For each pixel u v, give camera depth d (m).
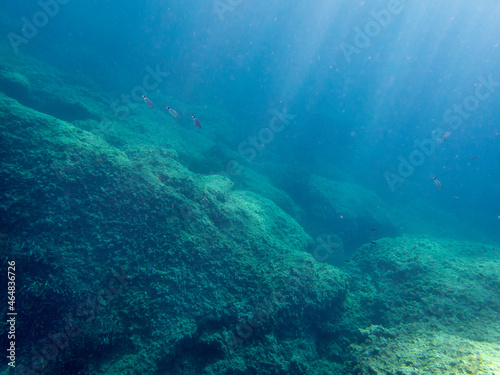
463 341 2.14
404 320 2.61
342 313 2.74
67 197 2.20
